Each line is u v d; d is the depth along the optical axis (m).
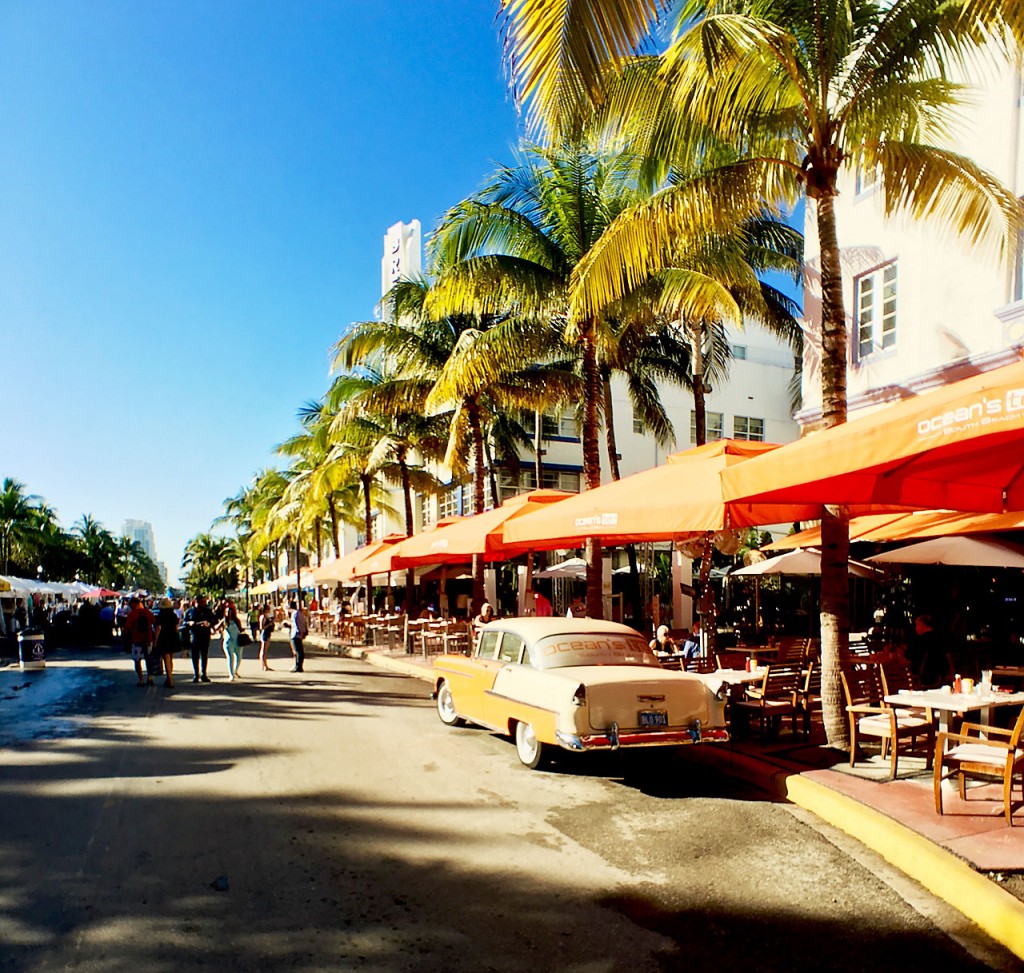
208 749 9.85
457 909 4.89
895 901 4.98
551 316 15.69
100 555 115.19
